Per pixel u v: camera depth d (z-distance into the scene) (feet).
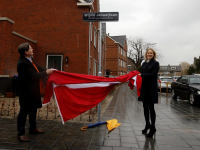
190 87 29.07
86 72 36.22
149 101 12.81
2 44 28.96
